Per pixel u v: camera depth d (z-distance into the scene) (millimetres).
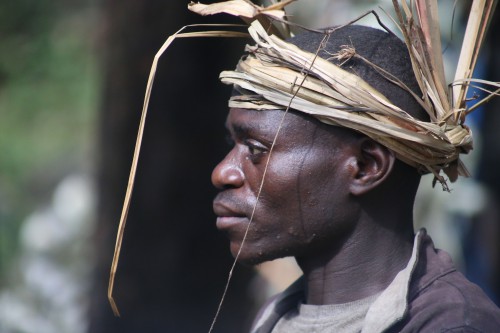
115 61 11953
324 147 6148
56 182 32969
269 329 6902
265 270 16297
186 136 11719
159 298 11719
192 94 11680
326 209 6203
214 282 11820
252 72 6227
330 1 14789
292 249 6320
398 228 6371
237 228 6367
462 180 15156
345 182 6195
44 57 21562
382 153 6172
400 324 5941
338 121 6062
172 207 11734
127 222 11852
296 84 6086
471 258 15391
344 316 6281
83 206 23547
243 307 12086
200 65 11664
